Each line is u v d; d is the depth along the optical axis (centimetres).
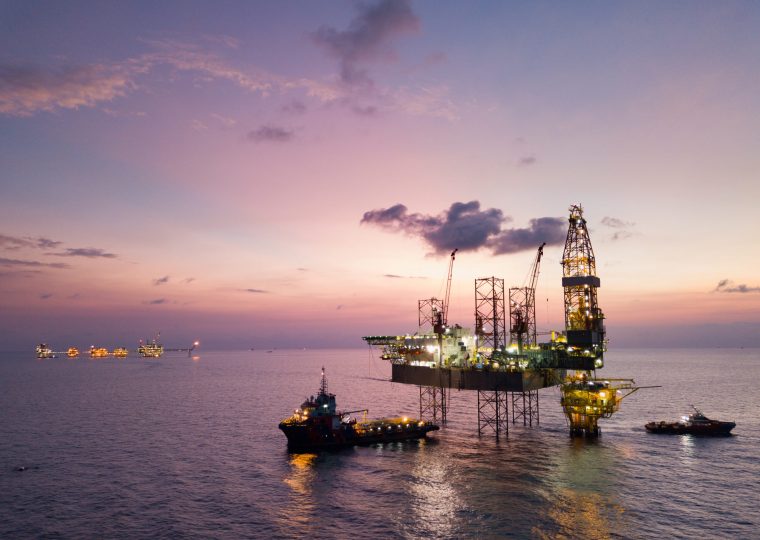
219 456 10069
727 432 11800
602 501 7162
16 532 6225
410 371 13338
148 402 18838
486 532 6144
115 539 6016
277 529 6309
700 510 6806
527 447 10594
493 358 12356
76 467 9212
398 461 9544
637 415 14888
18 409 16888
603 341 11844
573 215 12238
